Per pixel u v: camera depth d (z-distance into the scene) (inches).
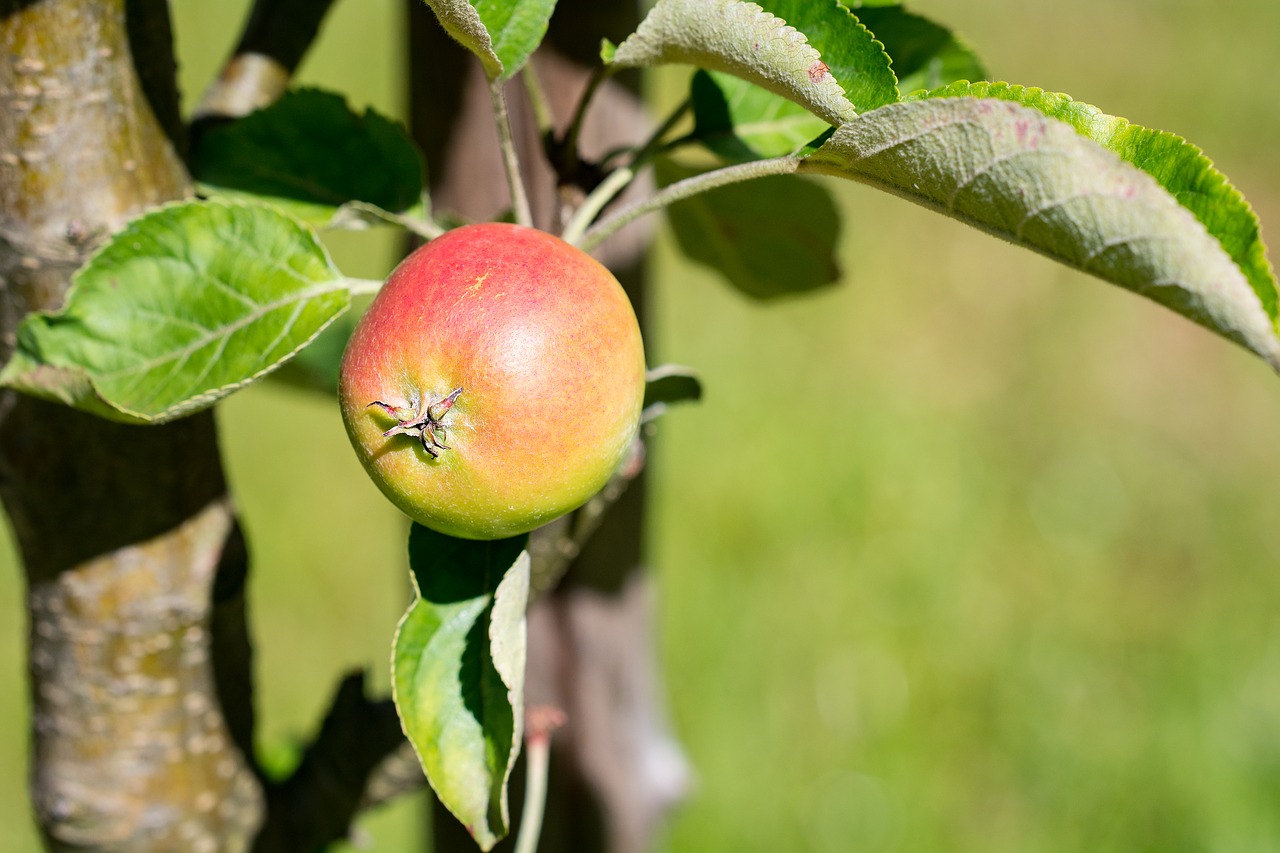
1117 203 27.1
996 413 94.0
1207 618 80.5
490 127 36.3
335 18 113.7
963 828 68.2
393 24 107.4
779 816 67.6
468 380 28.3
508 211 31.4
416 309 28.5
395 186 32.1
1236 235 27.3
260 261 30.6
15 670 72.3
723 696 72.3
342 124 32.0
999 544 84.4
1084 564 83.8
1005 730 72.6
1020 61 124.7
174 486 32.0
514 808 38.0
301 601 76.9
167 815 33.2
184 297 30.5
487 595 29.7
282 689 71.5
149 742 32.9
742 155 31.6
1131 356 101.2
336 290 30.7
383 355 28.6
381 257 91.4
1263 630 79.9
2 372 30.0
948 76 32.2
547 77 36.1
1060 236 27.7
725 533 80.9
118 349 30.4
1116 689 75.5
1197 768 70.7
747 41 28.6
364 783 34.0
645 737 41.4
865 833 67.1
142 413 29.9
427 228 32.0
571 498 28.9
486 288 28.5
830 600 78.0
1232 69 125.9
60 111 30.4
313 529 80.0
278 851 34.4
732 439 86.4
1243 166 115.7
